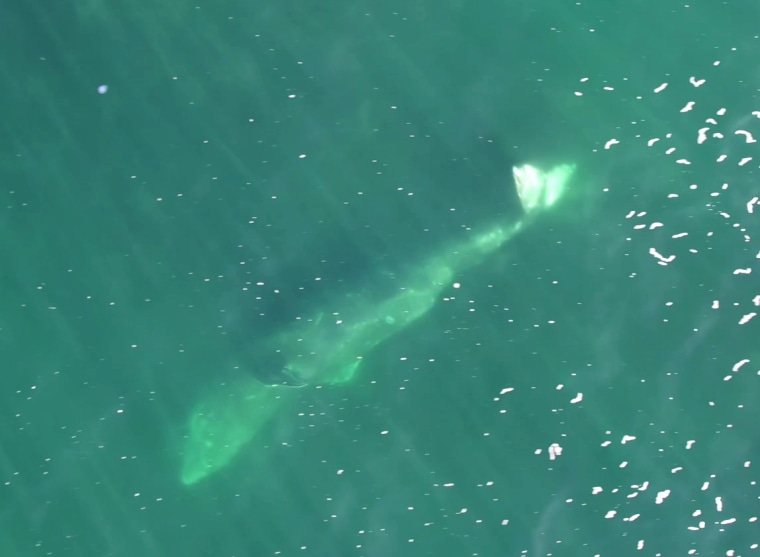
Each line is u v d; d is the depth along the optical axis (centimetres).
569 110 2506
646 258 2283
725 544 1977
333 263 2350
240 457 2170
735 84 2483
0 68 2698
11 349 2330
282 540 2066
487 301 2281
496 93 2559
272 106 2603
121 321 2353
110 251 2439
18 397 2270
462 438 2141
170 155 2550
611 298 2255
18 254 2447
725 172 2358
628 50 2584
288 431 2188
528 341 2230
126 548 2084
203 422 2220
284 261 2373
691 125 2436
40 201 2511
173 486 2150
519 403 2166
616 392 2155
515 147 2458
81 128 2606
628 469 2069
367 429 2172
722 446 2073
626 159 2409
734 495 2022
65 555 2081
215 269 2391
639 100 2495
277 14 2752
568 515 2036
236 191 2486
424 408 2181
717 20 2605
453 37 2669
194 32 2741
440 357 2233
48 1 2781
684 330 2197
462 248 2339
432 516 2061
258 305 2327
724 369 2147
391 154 2492
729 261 2255
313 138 2542
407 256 2339
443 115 2538
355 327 2277
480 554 2012
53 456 2195
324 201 2445
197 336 2320
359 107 2578
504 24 2673
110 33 2745
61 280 2411
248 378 2261
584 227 2336
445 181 2430
